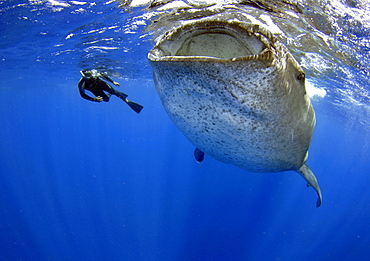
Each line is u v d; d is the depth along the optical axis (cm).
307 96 309
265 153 314
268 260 2091
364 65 906
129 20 799
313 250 2356
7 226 2747
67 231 2591
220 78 208
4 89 3247
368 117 2136
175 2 638
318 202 573
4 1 695
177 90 240
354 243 2680
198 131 287
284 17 642
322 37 736
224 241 2236
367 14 559
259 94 223
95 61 1436
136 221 2622
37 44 1118
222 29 215
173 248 2122
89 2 690
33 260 2125
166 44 230
